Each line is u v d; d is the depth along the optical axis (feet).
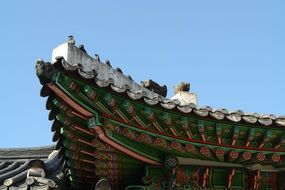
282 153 30.25
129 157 30.25
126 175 31.91
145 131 28.12
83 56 29.76
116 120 27.02
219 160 30.68
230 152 29.94
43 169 30.09
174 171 30.63
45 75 22.57
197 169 31.73
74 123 27.45
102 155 29.07
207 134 28.91
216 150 29.78
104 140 27.99
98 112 26.22
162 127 28.17
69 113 26.45
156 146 29.17
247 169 32.07
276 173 32.68
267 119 28.25
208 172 31.86
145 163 31.14
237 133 28.60
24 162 38.68
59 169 34.35
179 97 35.86
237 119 27.94
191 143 29.27
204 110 27.53
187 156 30.66
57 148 30.17
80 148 29.50
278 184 32.63
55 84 23.56
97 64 31.04
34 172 29.12
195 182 31.94
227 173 32.04
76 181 32.50
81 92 24.86
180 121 27.63
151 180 31.24
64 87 24.14
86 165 31.01
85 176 32.01
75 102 25.26
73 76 23.89
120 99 25.82
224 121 27.94
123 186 32.50
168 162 30.32
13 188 30.04
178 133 28.68
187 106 27.25
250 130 28.50
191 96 36.06
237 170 32.14
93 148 29.40
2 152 41.55
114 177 30.99
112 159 29.63
